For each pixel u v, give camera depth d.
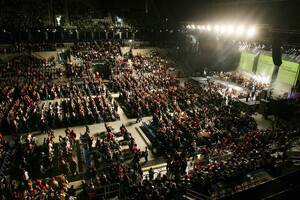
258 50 45.97
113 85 40.00
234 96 37.88
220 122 27.22
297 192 8.34
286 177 8.76
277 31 29.81
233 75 46.72
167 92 37.34
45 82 38.88
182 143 24.33
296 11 28.97
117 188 18.44
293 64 38.62
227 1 44.94
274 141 23.53
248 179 17.97
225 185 17.52
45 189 17.88
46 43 49.66
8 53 44.81
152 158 23.80
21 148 24.41
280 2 31.59
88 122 30.06
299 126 29.86
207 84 42.75
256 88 39.34
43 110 29.38
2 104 30.09
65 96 35.41
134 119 31.80
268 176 18.34
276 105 32.44
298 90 37.75
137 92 34.97
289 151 21.94
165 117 27.80
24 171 19.72
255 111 34.81
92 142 24.98
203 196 16.38
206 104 34.31
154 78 42.22
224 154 22.14
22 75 40.16
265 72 44.44
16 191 18.20
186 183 17.31
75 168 20.72
